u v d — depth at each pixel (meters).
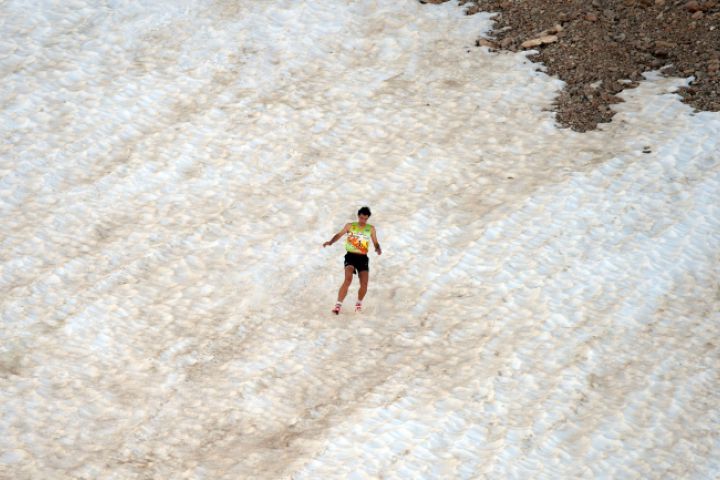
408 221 66.44
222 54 86.44
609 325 55.78
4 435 46.19
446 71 86.06
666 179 68.88
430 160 73.69
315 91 82.44
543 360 52.88
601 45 88.19
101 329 55.34
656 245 62.53
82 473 44.06
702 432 47.53
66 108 77.44
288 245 64.25
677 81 82.19
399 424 47.69
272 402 50.19
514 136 76.62
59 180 69.44
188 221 66.31
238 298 59.22
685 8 91.38
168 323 56.44
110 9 91.06
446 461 45.00
